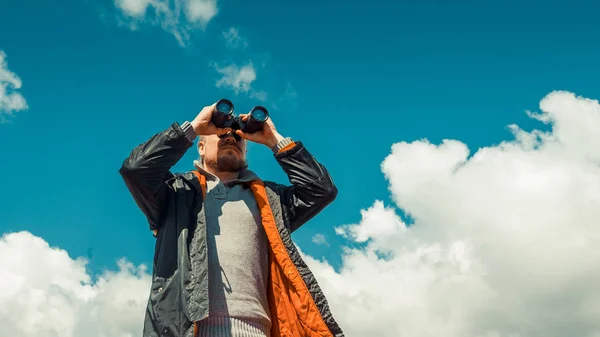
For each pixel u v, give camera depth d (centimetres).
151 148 501
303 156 550
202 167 574
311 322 491
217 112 538
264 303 512
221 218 525
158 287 481
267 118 553
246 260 510
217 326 479
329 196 543
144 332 471
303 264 514
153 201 509
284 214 550
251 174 565
